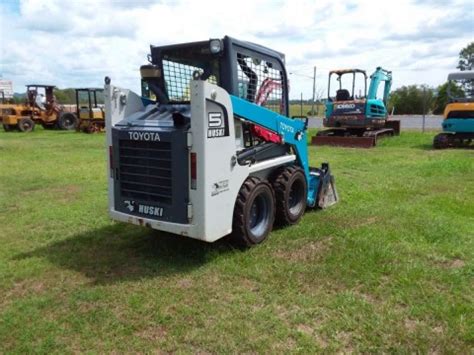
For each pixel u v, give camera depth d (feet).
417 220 18.08
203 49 14.56
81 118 73.51
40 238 17.04
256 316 10.89
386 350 9.48
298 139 18.56
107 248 15.84
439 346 9.56
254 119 15.76
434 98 127.24
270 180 17.53
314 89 88.74
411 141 52.31
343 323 10.48
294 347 9.65
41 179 28.94
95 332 10.37
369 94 51.39
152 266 14.06
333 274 13.12
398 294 11.82
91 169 33.01
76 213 20.29
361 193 23.44
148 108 15.51
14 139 60.90
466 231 16.74
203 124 12.84
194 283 12.82
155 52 15.60
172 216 13.79
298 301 11.60
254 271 13.44
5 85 113.50
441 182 26.27
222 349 9.62
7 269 14.03
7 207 21.85
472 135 44.11
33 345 9.89
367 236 16.16
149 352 9.61
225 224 14.16
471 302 11.39
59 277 13.46
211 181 13.34
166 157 13.62
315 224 17.95
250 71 15.80
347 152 43.04
